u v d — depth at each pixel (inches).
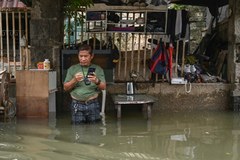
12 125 270.2
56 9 324.2
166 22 347.9
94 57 328.5
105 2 342.6
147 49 366.0
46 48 326.0
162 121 290.5
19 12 371.2
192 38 549.0
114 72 339.3
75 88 281.1
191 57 370.9
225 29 394.3
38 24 324.2
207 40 437.4
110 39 343.6
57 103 329.7
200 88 340.2
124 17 351.9
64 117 303.4
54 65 327.0
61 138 233.1
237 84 335.0
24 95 297.0
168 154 201.0
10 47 445.7
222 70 361.1
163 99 339.3
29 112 298.0
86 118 280.7
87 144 219.6
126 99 300.4
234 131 256.4
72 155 196.7
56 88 322.7
